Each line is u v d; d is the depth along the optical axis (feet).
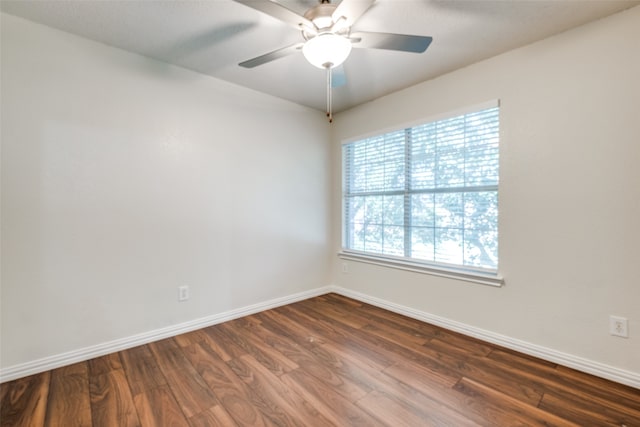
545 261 6.87
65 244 6.71
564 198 6.57
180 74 8.24
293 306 10.61
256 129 9.86
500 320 7.61
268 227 10.26
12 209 6.14
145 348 7.54
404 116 9.58
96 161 7.04
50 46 6.46
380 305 10.46
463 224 8.38
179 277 8.36
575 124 6.40
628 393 5.64
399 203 9.95
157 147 7.91
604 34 6.03
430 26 6.30
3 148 6.04
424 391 5.77
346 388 5.87
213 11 5.90
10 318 6.16
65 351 6.74
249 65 6.24
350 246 11.77
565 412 5.17
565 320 6.62
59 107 6.58
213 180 8.94
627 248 5.88
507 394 5.65
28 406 5.37
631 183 5.82
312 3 5.51
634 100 5.75
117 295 7.39
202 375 6.32
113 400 5.53
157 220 7.95
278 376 6.28
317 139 11.66
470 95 8.00
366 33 5.11
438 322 8.83
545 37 6.73
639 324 5.78
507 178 7.38
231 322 9.19
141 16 6.07
